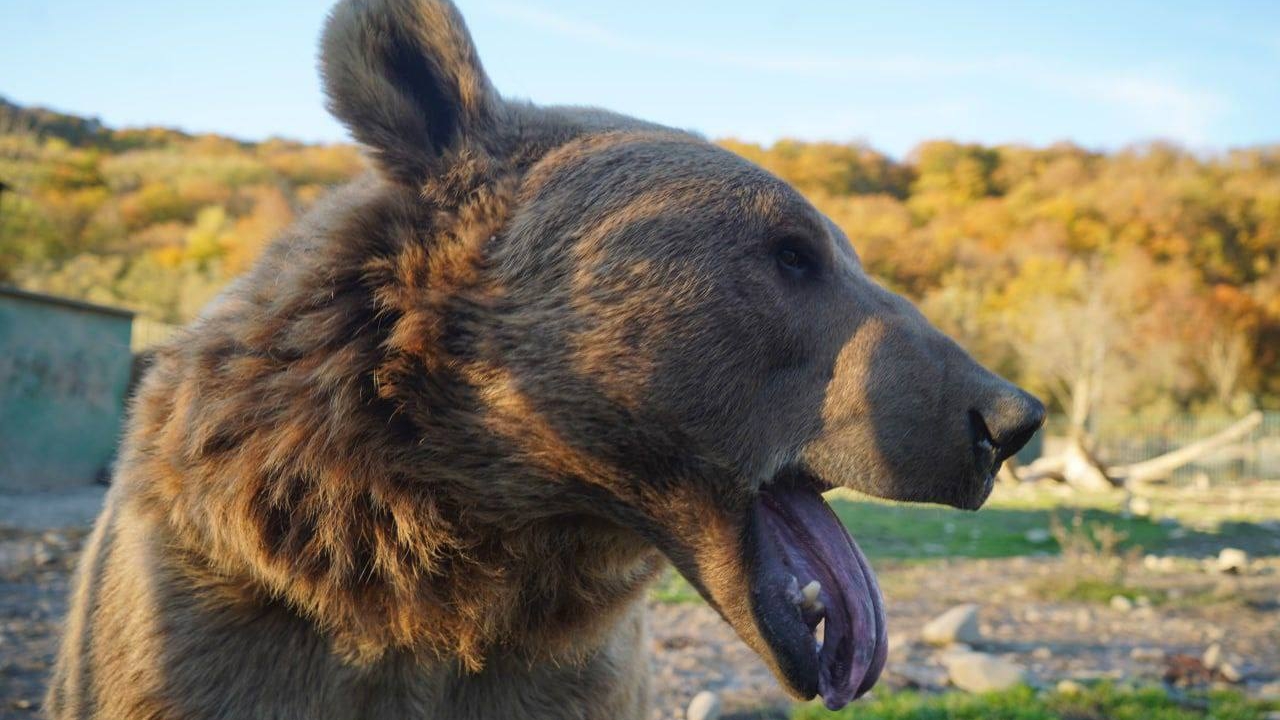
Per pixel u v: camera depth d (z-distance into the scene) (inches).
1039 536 128.5
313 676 23.3
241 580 22.8
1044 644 67.3
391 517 22.9
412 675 24.2
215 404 23.0
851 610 23.6
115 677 23.2
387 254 23.7
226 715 22.6
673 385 23.0
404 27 24.4
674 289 23.1
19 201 513.3
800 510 25.0
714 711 47.8
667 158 24.6
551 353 22.9
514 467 23.1
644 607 29.6
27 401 141.7
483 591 23.6
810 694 22.7
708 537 23.7
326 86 23.9
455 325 23.1
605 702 26.2
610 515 23.9
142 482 23.9
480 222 23.8
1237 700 53.0
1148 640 69.3
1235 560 103.2
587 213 23.5
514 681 25.3
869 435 23.4
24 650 53.6
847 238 28.0
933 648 65.2
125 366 154.3
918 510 157.2
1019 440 23.4
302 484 22.6
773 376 23.8
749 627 23.5
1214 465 332.5
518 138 25.4
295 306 23.5
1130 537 133.5
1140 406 492.7
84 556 29.4
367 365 22.8
